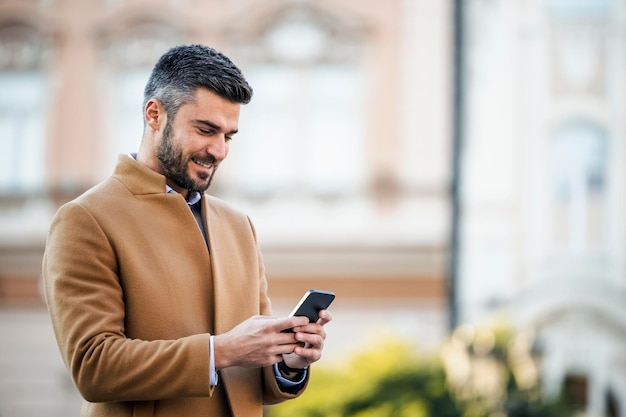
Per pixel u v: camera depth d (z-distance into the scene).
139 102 13.37
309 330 2.53
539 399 9.80
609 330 11.63
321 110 13.05
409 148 12.96
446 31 12.96
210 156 2.59
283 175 13.05
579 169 12.12
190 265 2.63
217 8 13.27
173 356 2.40
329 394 9.45
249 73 13.14
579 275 11.84
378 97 12.98
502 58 12.19
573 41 12.19
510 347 10.14
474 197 12.12
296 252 13.02
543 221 12.05
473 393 9.55
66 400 13.23
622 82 12.12
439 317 12.82
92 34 13.41
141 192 2.64
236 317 2.70
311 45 13.09
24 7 13.42
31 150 13.36
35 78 13.42
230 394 2.63
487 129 12.13
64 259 2.52
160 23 13.37
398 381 9.52
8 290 13.36
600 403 11.47
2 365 13.31
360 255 12.98
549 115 12.14
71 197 13.30
